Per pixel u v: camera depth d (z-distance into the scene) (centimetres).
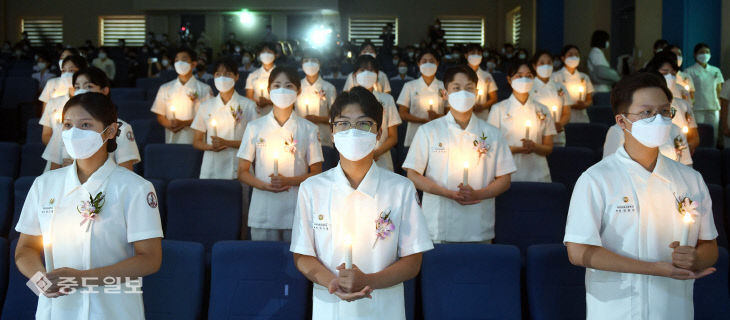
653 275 208
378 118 225
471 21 2025
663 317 214
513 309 287
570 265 291
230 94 468
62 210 222
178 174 480
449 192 332
